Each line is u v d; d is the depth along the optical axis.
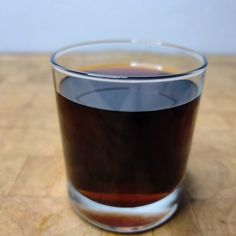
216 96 0.36
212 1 0.49
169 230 0.18
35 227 0.18
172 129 0.16
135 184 0.17
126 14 0.50
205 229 0.18
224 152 0.26
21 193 0.21
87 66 0.22
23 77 0.42
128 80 0.15
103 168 0.17
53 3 0.49
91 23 0.51
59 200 0.20
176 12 0.50
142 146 0.16
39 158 0.25
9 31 0.51
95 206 0.18
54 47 0.52
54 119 0.31
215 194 0.21
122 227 0.18
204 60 0.18
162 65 0.24
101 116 0.16
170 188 0.18
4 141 0.27
